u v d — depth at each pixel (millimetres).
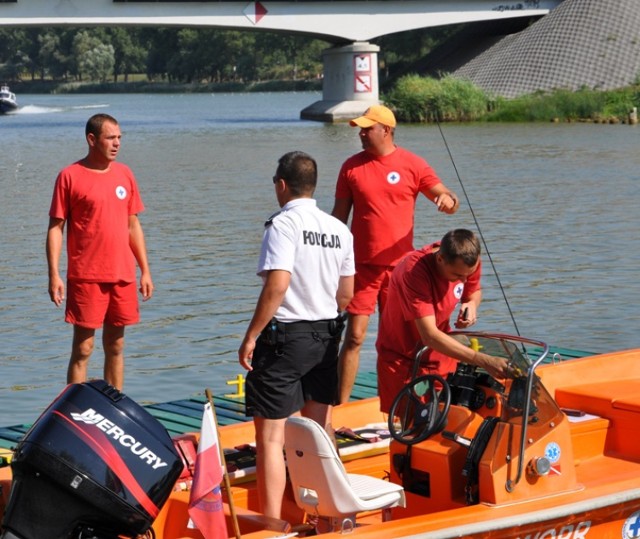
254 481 7305
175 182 37281
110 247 8531
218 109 108875
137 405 5801
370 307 8836
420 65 89375
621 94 71125
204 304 17141
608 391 8508
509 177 37125
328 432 6848
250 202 31219
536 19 85500
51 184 36938
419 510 6871
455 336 7059
